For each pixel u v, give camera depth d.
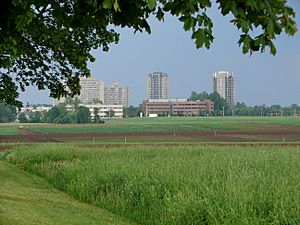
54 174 28.48
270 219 13.00
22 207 17.44
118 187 20.36
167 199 15.88
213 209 14.23
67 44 18.94
